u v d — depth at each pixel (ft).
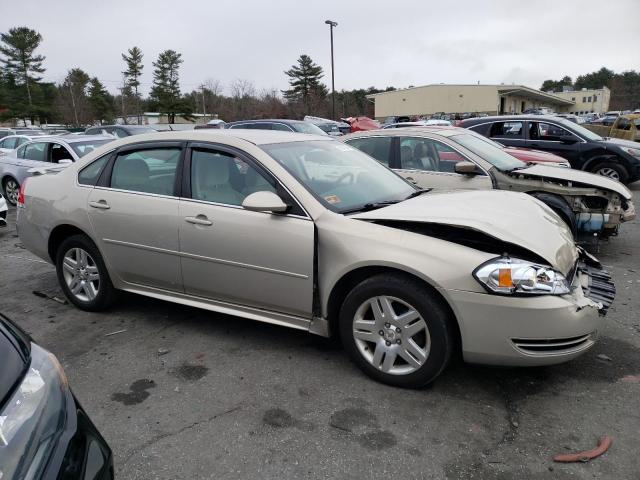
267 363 12.13
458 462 8.64
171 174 13.28
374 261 10.45
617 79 379.76
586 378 11.14
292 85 244.22
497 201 12.42
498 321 9.64
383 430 9.50
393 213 11.12
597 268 12.46
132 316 15.12
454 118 150.82
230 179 12.46
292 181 11.71
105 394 10.99
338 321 11.76
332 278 11.06
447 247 10.13
